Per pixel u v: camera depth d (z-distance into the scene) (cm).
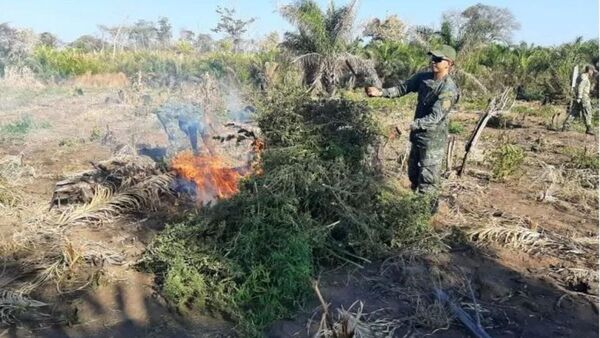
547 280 474
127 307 407
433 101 582
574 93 1443
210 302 409
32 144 991
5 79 2327
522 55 2669
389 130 1031
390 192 552
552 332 395
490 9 2702
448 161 842
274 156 500
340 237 493
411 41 2945
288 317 396
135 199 597
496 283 459
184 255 422
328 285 444
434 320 395
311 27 2152
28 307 402
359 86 2341
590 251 538
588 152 1058
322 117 543
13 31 2831
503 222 613
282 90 551
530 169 909
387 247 499
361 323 362
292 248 416
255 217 428
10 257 482
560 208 692
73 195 599
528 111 1831
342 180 501
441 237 523
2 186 624
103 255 471
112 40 4606
